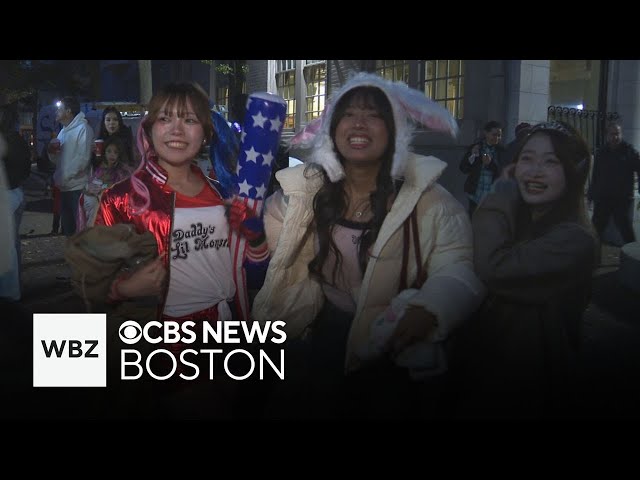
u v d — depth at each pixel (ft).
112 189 8.87
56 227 34.83
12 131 18.94
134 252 8.24
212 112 9.41
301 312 9.46
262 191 9.13
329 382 9.59
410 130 8.68
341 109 8.68
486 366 8.35
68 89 83.35
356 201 8.98
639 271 21.88
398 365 8.48
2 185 8.87
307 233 9.29
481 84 33.09
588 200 28.81
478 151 24.99
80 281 8.23
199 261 8.95
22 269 25.63
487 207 8.36
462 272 8.34
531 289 8.11
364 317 8.80
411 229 8.63
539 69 32.83
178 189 9.11
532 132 8.26
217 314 9.15
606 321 18.89
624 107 35.83
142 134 9.00
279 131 9.07
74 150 23.86
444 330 8.13
